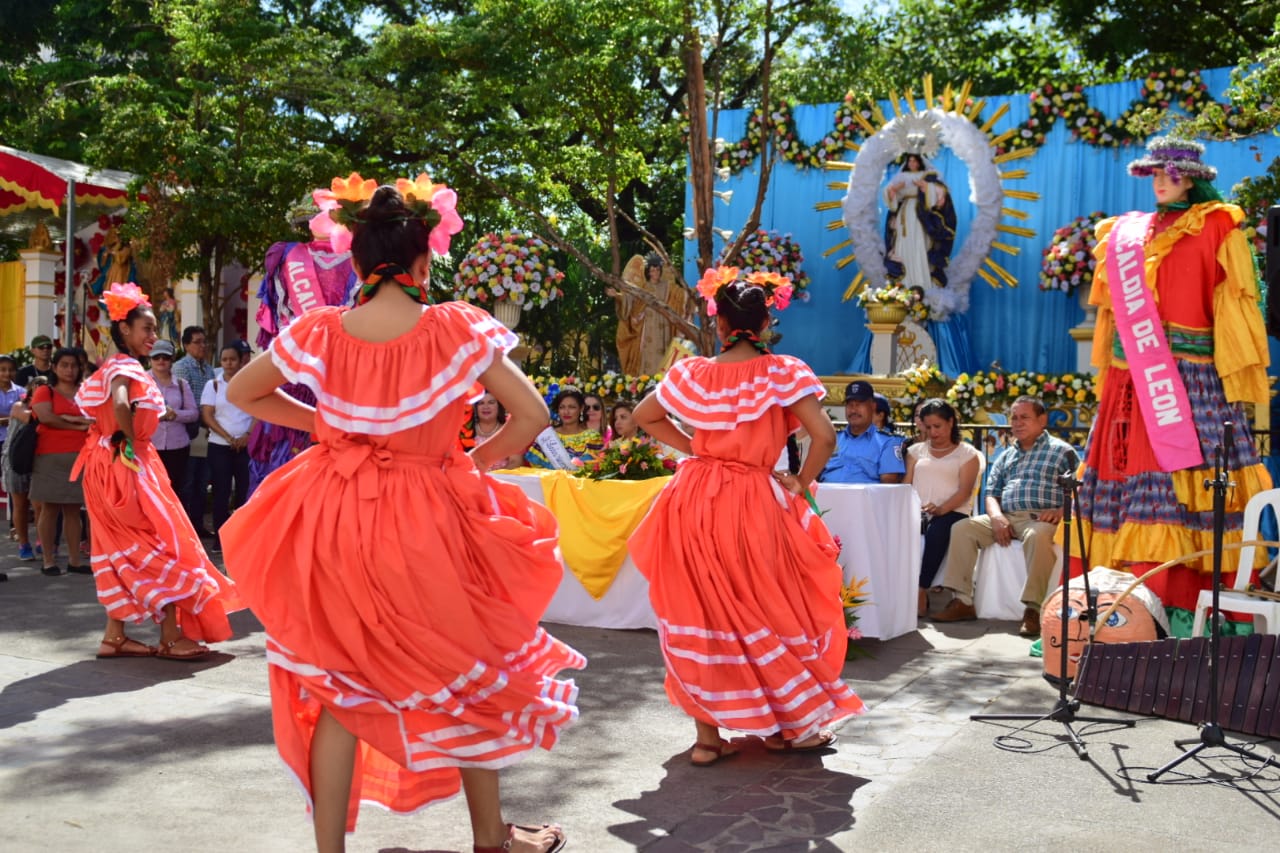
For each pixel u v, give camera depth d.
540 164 12.68
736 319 4.38
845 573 6.24
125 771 4.06
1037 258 13.54
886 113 14.64
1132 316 5.94
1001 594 7.21
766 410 4.26
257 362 3.13
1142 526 5.96
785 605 4.25
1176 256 5.91
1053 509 7.08
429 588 2.93
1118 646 5.08
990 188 13.39
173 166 13.88
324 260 6.75
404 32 12.54
